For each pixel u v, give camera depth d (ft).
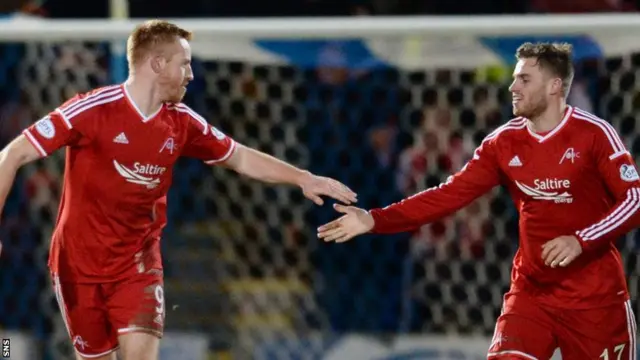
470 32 71.20
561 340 61.93
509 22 70.95
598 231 58.54
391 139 84.23
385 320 82.64
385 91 84.28
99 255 60.03
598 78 82.02
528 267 61.93
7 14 95.25
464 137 81.25
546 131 60.23
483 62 73.41
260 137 85.10
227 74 82.43
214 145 62.34
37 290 84.48
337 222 62.54
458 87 82.79
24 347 80.23
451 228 81.41
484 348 77.36
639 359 78.33
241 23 72.59
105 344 62.03
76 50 82.28
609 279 60.90
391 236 84.23
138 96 58.80
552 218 60.70
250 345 79.77
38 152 57.88
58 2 98.02
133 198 59.62
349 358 78.33
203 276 80.89
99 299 60.75
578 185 59.93
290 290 82.38
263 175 63.52
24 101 84.17
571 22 70.49
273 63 74.79
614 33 70.64
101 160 58.80
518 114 60.13
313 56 74.33
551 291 61.41
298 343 79.46
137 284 60.39
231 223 83.71
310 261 84.48
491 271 83.05
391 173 84.17
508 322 62.03
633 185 59.00
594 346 61.26
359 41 73.87
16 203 84.48
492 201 82.12
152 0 97.55
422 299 82.43
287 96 84.58
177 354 79.20
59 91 83.20
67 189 60.18
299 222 84.33
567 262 58.23
